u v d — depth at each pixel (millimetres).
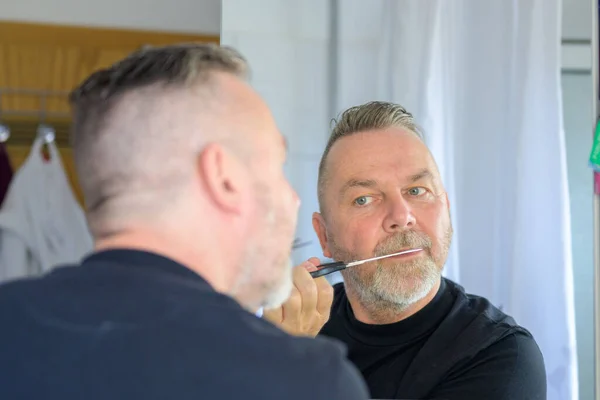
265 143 717
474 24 1723
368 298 1267
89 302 607
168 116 677
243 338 591
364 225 1282
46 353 581
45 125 2010
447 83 1703
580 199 1894
